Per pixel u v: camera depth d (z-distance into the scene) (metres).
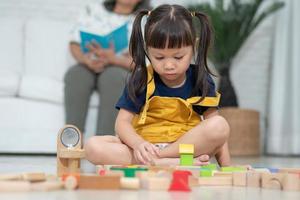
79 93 3.06
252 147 3.48
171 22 1.45
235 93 3.57
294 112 3.73
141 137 1.59
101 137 1.57
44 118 3.13
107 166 1.27
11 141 3.11
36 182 1.07
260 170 1.29
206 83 1.61
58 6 3.82
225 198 0.96
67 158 1.43
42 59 3.46
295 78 3.73
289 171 1.25
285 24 3.77
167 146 1.54
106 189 1.03
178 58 1.45
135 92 1.60
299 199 0.95
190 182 1.15
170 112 1.61
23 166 2.03
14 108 3.11
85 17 3.22
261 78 3.93
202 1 3.70
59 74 3.46
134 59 1.62
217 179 1.19
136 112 1.63
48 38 3.49
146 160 1.44
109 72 3.01
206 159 1.45
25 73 3.45
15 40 3.49
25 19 3.67
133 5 3.19
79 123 3.06
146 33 1.49
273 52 3.83
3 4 3.78
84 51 3.04
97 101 3.14
